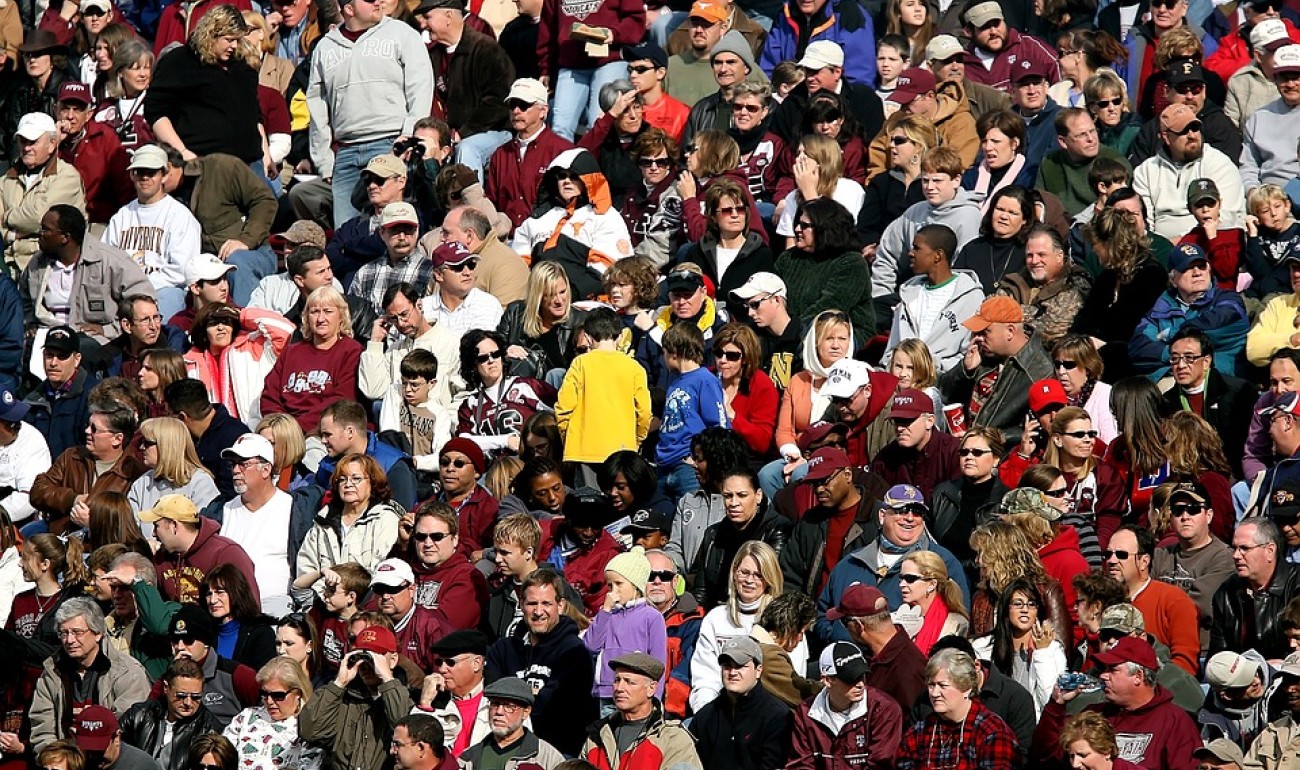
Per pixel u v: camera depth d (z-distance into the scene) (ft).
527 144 242.99
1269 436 187.21
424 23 260.42
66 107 253.24
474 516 189.88
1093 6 272.72
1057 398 184.24
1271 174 234.99
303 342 215.10
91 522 195.21
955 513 181.57
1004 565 166.09
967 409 198.49
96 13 278.26
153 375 212.64
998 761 152.66
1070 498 181.27
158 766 170.50
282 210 256.73
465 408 204.74
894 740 156.87
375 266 227.40
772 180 236.63
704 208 228.02
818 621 172.24
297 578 187.93
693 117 247.29
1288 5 263.08
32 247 246.06
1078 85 256.11
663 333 206.08
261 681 169.78
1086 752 147.13
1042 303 204.85
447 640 167.84
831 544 177.78
